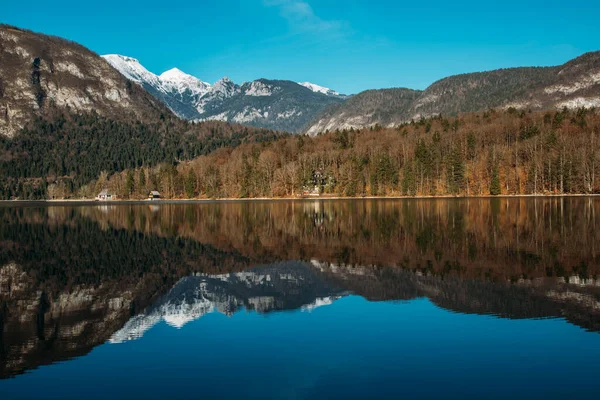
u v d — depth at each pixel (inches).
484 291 1096.2
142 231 2709.2
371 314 933.8
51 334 859.4
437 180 6737.2
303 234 2357.3
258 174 7564.0
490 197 5871.1
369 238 2118.6
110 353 754.8
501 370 657.0
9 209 5733.3
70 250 1968.5
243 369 676.7
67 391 619.8
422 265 1446.9
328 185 7514.8
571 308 948.0
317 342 780.6
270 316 939.3
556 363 677.9
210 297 1115.9
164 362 711.1
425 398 578.2
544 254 1593.3
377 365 680.4
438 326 848.3
